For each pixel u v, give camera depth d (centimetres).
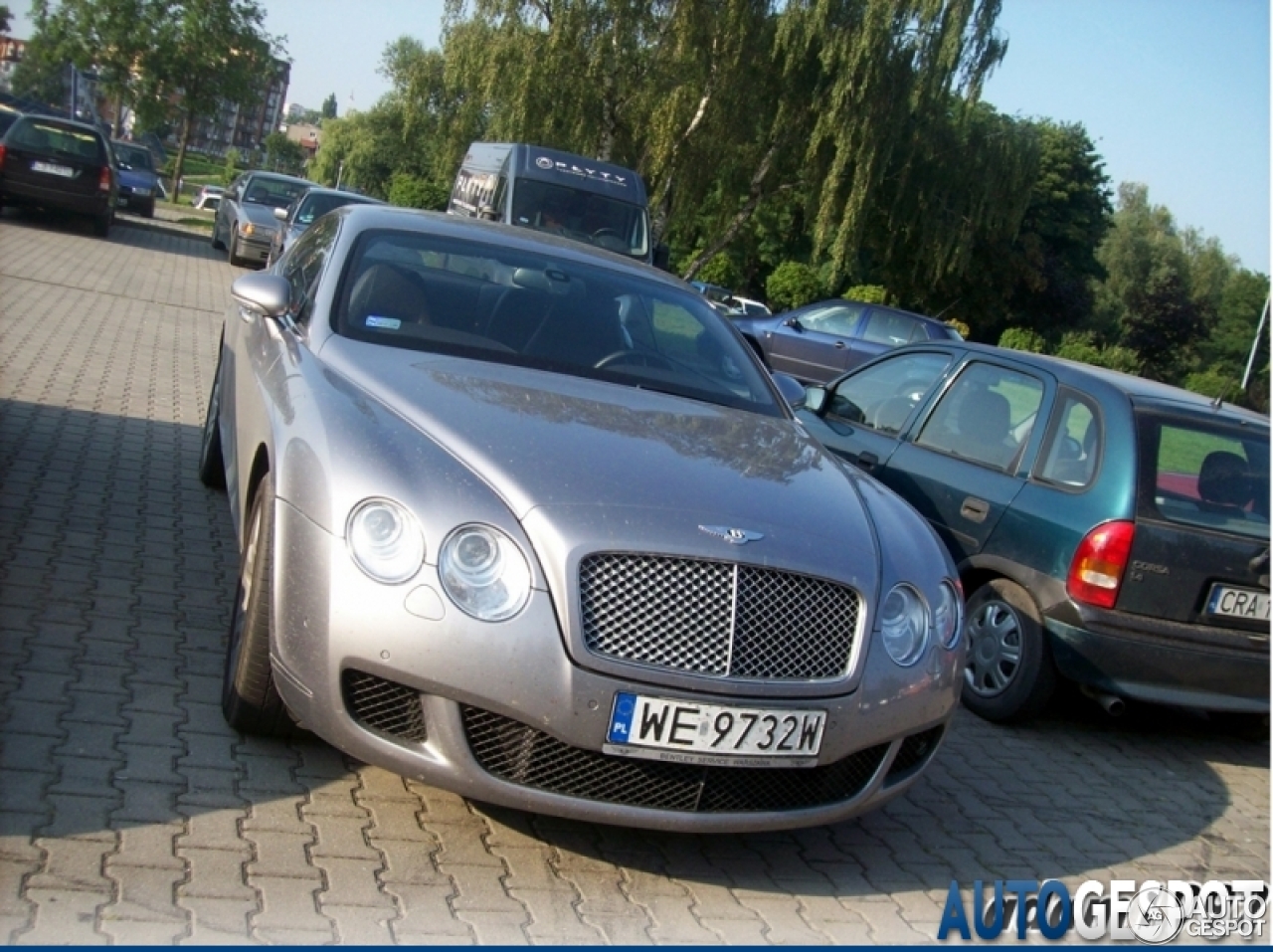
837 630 372
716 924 355
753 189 3947
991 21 3728
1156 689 564
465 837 376
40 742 376
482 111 3719
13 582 504
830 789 379
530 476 366
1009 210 4116
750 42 3491
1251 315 8375
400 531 350
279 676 363
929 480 649
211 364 1129
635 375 492
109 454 743
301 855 346
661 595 351
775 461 434
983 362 671
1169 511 564
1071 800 515
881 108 3566
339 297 487
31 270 1569
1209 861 475
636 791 354
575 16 3391
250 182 2381
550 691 341
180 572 558
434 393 412
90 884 311
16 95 3338
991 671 598
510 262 535
